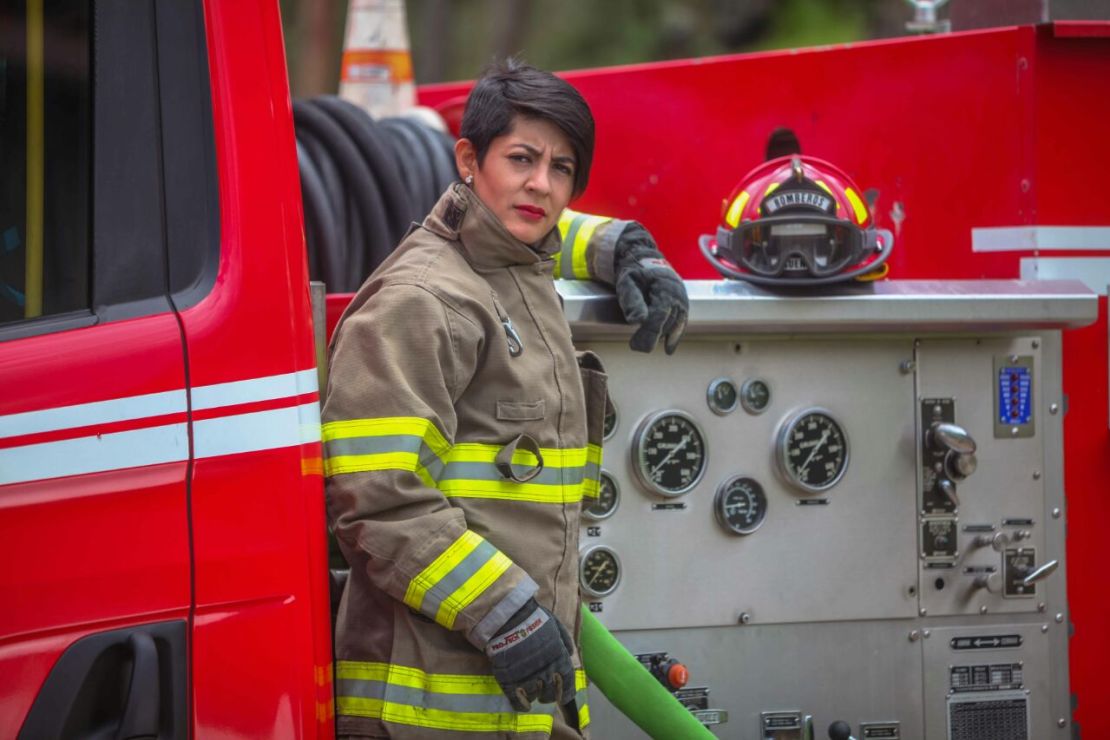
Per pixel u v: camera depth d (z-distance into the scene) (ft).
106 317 21.85
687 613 31.58
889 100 37.29
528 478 23.88
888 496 32.83
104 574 21.02
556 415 24.68
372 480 22.15
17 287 21.84
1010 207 35.04
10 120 22.07
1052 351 34.12
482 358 24.08
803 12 190.08
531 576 23.97
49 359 21.18
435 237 24.90
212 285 22.04
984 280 33.60
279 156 22.63
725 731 31.86
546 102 24.49
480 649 22.82
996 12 39.40
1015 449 33.81
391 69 51.08
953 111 36.14
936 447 32.94
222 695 21.45
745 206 30.96
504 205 24.76
